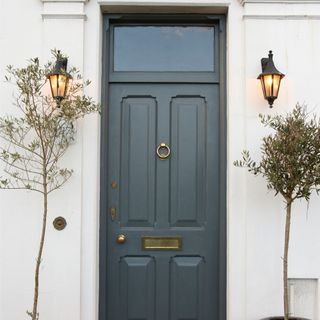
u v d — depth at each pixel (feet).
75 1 12.81
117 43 13.82
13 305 12.59
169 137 13.64
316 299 12.61
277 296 12.55
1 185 12.60
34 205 12.70
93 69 12.89
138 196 13.56
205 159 13.61
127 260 13.53
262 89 12.60
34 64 12.26
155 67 13.78
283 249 12.61
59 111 12.56
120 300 13.47
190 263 13.52
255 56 12.85
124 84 13.70
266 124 12.09
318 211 12.64
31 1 12.96
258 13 12.87
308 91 12.81
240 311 12.63
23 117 12.70
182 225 13.58
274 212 12.65
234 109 12.88
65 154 12.66
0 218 12.67
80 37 12.83
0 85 12.81
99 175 13.14
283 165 10.96
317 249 12.60
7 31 12.91
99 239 13.23
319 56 12.86
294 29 12.89
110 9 13.32
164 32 13.84
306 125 11.27
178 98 13.75
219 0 13.04
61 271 12.59
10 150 12.72
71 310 12.53
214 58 13.76
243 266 12.67
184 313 13.46
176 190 13.58
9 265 12.62
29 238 12.67
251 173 12.68
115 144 13.60
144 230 13.53
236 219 12.72
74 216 12.64
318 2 12.87
